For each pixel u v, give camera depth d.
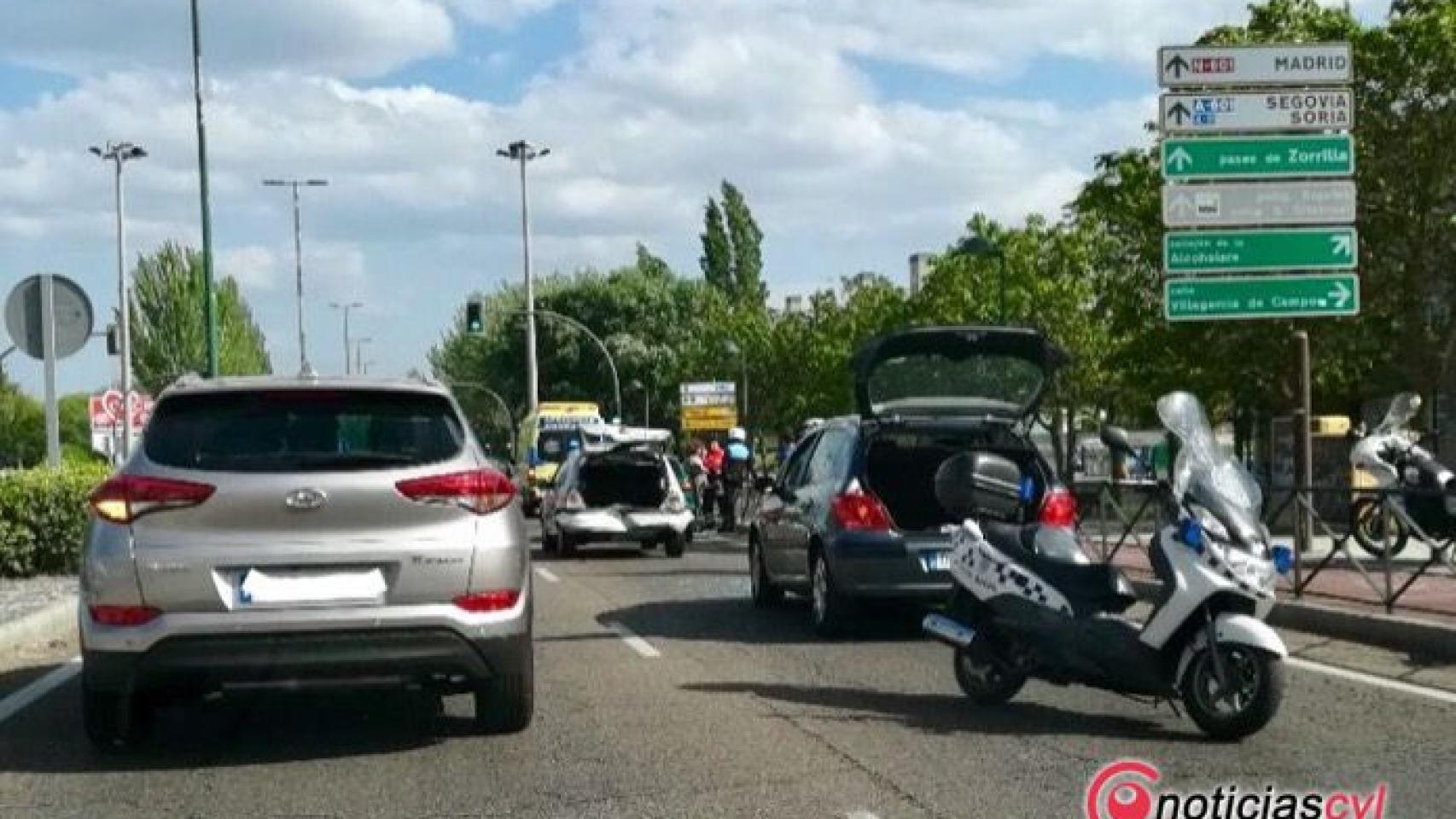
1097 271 29.12
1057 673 9.05
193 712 9.47
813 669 11.10
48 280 16.98
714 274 96.38
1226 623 8.15
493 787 7.43
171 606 7.71
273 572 7.80
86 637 7.77
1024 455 12.75
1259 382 26.95
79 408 96.06
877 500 12.69
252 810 7.08
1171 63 17.50
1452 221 23.41
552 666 11.31
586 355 83.75
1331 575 14.84
